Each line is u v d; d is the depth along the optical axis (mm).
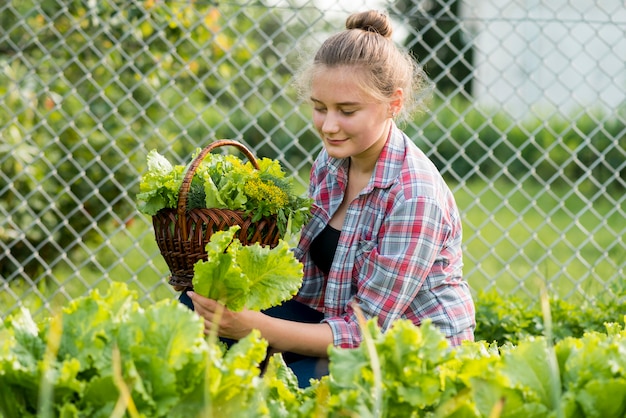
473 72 3916
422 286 2459
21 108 4102
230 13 4590
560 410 1394
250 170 2527
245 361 1498
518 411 1445
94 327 1487
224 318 2104
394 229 2396
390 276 2361
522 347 1527
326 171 2730
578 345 1629
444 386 1531
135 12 4043
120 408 1363
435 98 8906
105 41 4172
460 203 7855
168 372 1415
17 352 1478
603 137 8438
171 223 2363
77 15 4117
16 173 4113
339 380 1474
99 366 1442
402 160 2512
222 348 2158
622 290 3658
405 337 1484
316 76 2383
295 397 1690
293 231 2465
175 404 1419
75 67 4199
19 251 4254
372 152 2525
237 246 1863
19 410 1455
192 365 1448
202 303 1958
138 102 4305
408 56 2684
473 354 1656
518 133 8766
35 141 4164
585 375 1493
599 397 1459
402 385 1479
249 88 5516
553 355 1488
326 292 2527
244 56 4586
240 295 1844
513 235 6797
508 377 1484
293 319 2656
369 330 1568
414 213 2387
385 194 2471
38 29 4156
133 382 1416
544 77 8195
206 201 2357
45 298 3912
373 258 2395
